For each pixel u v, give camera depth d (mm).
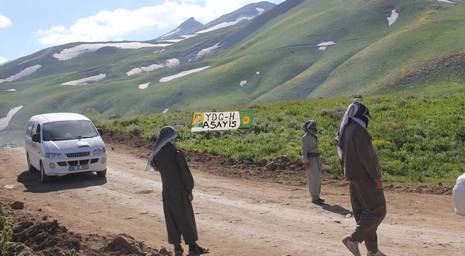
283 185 15609
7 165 21781
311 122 13156
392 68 183625
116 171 19031
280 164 18219
